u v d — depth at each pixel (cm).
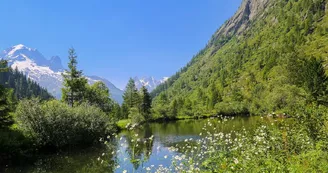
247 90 12762
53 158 2453
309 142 798
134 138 1023
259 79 13262
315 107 923
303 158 678
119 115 8925
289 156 734
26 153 2486
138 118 6291
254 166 689
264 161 706
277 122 1056
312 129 821
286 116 1048
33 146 2650
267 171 644
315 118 840
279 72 10288
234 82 15262
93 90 6053
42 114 2836
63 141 2920
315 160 630
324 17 16000
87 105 3788
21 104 2853
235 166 696
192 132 4450
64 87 5212
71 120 3070
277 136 858
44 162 2289
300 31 16088
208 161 801
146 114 8800
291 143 802
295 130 879
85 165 2102
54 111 2984
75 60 5116
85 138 3189
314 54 11600
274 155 738
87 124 3244
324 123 823
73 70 5072
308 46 13125
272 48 16238
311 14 16712
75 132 3039
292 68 7525
